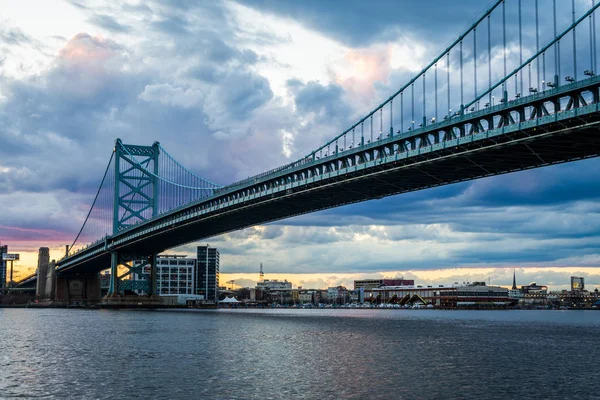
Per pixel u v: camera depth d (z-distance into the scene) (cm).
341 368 5472
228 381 4825
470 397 4288
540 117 8675
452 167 10775
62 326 11194
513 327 11694
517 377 5041
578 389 4556
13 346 7381
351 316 17588
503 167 10612
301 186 13325
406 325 11962
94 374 5169
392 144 11206
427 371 5322
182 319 13875
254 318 14850
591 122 8294
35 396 4341
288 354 6481
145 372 5256
